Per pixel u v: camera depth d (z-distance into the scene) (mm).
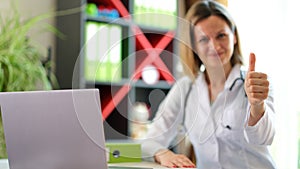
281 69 3344
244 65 1845
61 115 1121
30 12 3209
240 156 1717
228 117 1645
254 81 1564
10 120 1189
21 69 2578
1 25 2938
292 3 3336
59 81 3223
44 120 1145
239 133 1672
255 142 1725
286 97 3324
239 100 1651
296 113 3318
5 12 3100
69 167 1139
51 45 3273
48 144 1157
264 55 3367
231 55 1802
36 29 3219
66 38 3207
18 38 2691
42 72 2709
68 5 3203
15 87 2533
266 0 3393
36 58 2848
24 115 1169
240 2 3402
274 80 3332
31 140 1175
